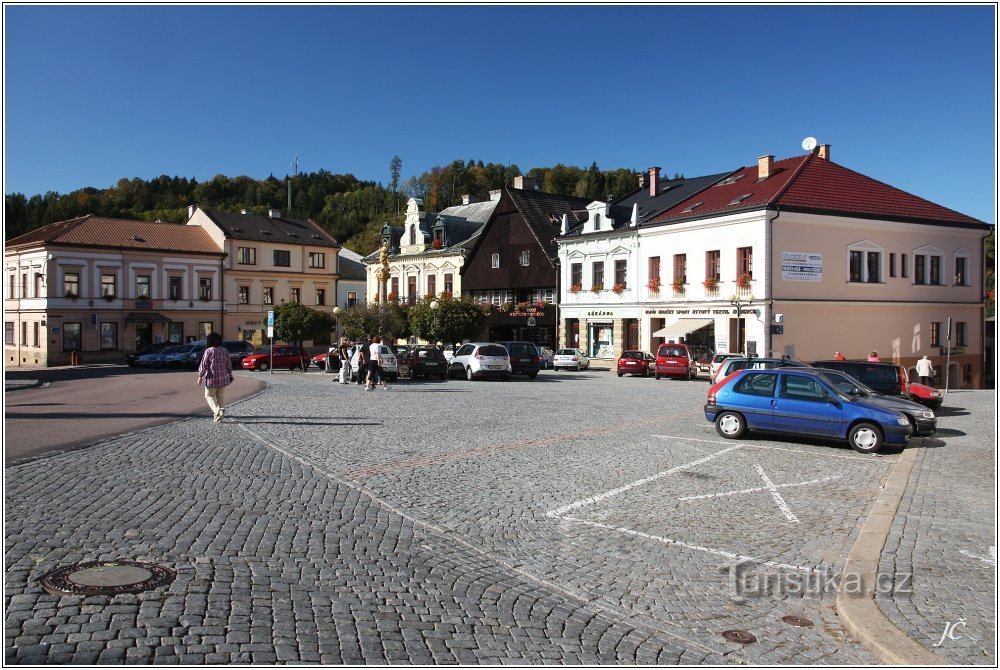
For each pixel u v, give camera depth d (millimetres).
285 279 72625
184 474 11156
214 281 67625
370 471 11984
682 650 5871
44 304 58062
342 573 7109
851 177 45750
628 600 6852
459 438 15656
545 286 54844
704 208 44500
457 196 129750
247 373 40000
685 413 20859
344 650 5469
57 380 34188
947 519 9508
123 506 9078
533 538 8672
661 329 46438
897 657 5652
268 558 7391
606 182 113875
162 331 64500
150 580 6512
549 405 22547
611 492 10984
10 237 76625
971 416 21469
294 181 144750
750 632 6227
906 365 44938
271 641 5500
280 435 15438
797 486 11625
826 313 42125
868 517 9570
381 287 69500
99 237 61531
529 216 56000
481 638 5879
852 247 42875
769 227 40156
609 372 45781
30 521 8180
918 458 14008
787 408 15508
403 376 35406
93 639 5320
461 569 7484
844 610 6504
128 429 15656
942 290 46344
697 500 10617
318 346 72250
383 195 136625
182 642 5367
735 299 40250
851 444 14867
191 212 71750
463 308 47438
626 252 48844
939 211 46500
